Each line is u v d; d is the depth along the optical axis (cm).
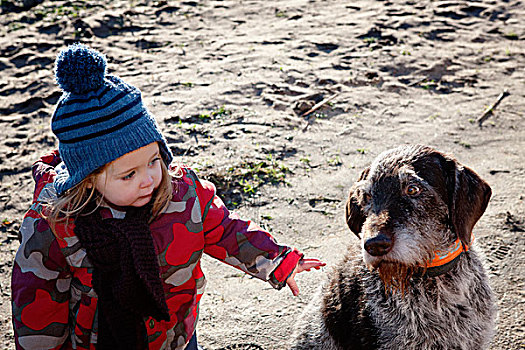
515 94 844
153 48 1038
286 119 782
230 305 467
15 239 571
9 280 511
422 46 1016
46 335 285
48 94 883
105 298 270
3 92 898
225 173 650
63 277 281
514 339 412
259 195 614
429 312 345
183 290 304
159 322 306
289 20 1158
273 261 309
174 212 288
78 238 266
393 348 351
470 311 349
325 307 396
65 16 1156
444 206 335
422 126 764
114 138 255
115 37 1083
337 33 1080
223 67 950
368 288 360
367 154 697
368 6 1217
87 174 258
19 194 652
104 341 280
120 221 269
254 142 725
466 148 705
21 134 786
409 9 1184
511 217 551
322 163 678
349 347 374
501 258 495
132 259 266
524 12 1152
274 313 456
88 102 253
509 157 677
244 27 1132
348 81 893
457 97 844
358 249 388
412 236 319
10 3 1228
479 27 1095
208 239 308
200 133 750
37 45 1042
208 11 1209
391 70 932
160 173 277
